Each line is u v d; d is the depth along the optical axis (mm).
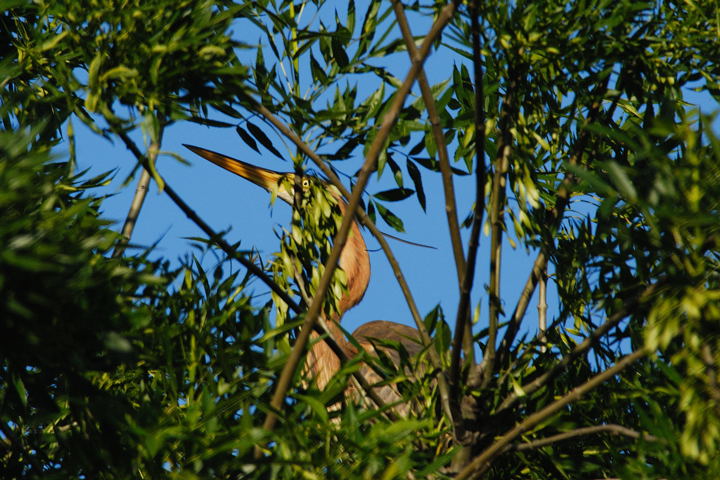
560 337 7574
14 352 5176
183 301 6840
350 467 5488
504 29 7055
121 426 5621
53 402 6117
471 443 6602
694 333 5301
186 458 5836
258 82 7660
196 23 6453
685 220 5121
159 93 6285
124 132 6105
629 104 8070
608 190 5359
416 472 5816
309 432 5688
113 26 6277
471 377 6746
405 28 6055
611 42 7258
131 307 6016
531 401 7086
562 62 7309
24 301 4867
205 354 6684
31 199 5258
